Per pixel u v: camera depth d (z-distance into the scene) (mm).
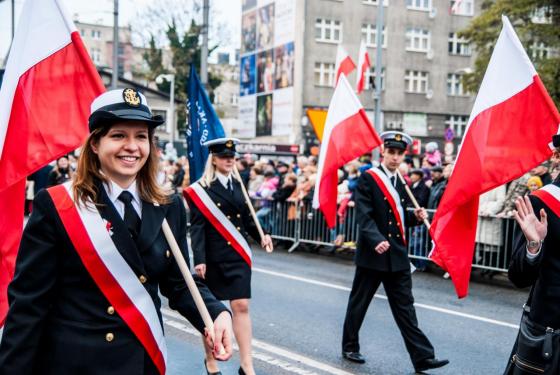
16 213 3975
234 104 62312
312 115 13141
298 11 35719
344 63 10070
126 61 52719
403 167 11516
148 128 2551
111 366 2400
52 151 3971
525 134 4477
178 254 2592
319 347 6145
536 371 3107
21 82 3988
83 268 2406
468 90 26641
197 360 5719
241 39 41438
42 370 2404
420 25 37531
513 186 9734
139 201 2566
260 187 14258
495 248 9859
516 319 7410
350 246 11930
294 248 13148
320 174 7113
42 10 4016
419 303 8180
